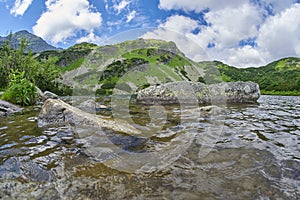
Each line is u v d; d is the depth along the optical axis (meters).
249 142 3.58
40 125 4.81
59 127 4.57
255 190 2.07
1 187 2.10
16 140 3.74
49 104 5.18
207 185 2.18
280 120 5.68
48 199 1.92
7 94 9.18
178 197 1.97
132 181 2.29
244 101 10.80
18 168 2.57
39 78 26.05
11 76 10.20
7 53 26.05
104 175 2.43
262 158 2.87
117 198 1.96
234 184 2.19
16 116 6.25
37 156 2.98
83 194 2.02
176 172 2.49
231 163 2.71
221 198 1.95
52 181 2.27
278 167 2.57
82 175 2.43
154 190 2.10
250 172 2.46
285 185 2.16
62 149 3.28
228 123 5.16
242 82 11.48
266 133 4.21
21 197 1.95
